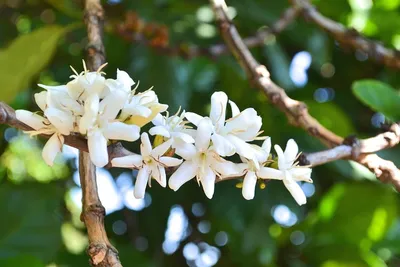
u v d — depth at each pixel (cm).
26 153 115
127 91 47
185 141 48
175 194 90
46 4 100
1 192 75
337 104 102
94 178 50
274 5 94
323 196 92
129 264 82
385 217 86
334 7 100
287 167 51
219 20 65
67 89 47
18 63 74
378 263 86
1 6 100
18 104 98
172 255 95
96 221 49
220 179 50
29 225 73
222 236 94
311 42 94
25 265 67
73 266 84
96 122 46
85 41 95
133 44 85
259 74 63
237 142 48
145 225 93
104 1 97
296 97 100
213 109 49
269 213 86
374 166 57
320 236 89
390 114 65
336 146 58
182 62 85
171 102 82
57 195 79
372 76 102
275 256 88
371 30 100
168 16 92
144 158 48
